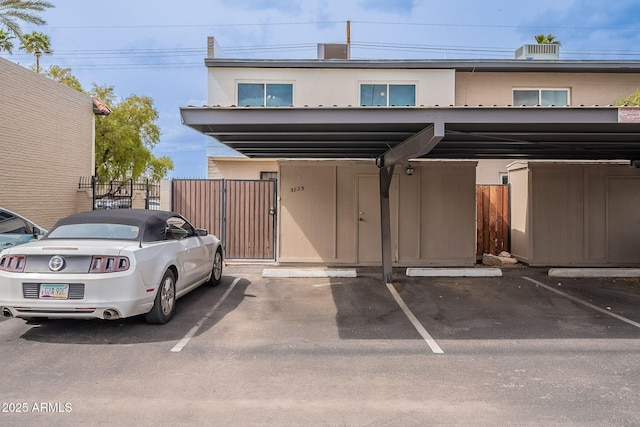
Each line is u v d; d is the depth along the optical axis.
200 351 5.15
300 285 8.95
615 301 7.74
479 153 10.52
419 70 14.89
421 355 5.07
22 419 3.58
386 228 9.38
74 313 5.30
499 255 12.33
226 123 6.34
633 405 3.86
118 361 4.82
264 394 4.06
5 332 5.76
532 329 6.11
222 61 14.54
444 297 8.01
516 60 14.87
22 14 19.92
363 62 14.66
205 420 3.59
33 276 5.25
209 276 8.33
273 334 5.80
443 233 11.21
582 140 8.19
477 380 4.39
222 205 11.75
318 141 8.47
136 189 19.22
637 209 11.36
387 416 3.66
